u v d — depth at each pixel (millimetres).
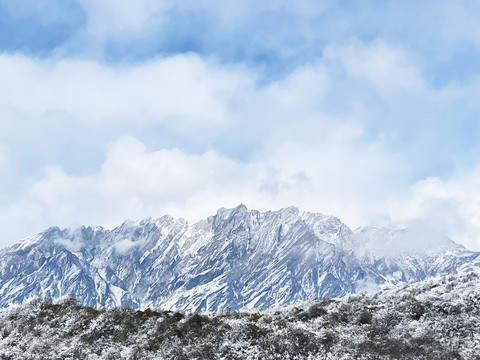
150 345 32812
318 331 35250
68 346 33219
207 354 31406
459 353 30828
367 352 30922
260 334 34156
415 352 31062
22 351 32594
